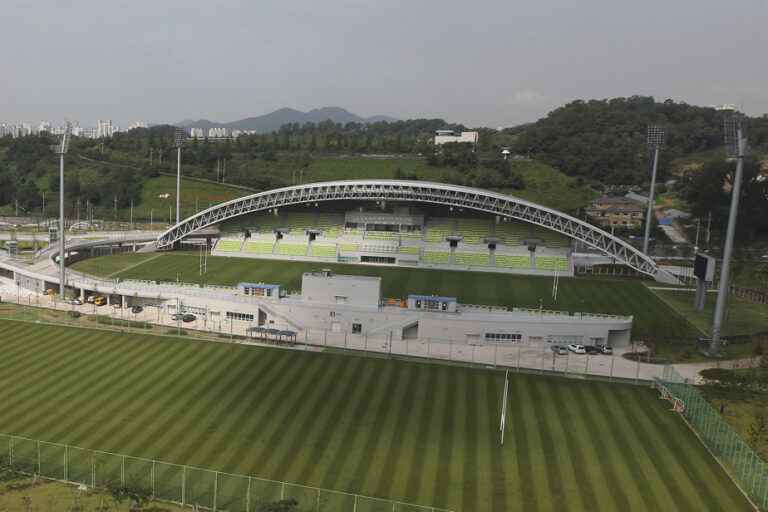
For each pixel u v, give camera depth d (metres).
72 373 75.81
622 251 142.38
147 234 184.75
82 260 150.88
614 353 92.56
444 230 159.00
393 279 134.12
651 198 155.38
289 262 151.00
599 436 62.62
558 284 132.38
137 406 67.25
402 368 79.75
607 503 50.88
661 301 120.81
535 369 82.19
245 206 158.75
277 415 65.88
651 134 156.50
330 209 171.38
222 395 70.56
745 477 53.97
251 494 51.28
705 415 62.94
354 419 65.38
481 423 65.12
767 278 139.62
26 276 126.44
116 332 91.75
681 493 52.47
